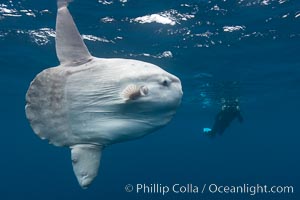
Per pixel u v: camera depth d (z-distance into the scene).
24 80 23.22
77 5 10.59
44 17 11.72
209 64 17.22
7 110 37.62
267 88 23.55
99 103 2.98
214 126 16.53
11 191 51.19
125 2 10.44
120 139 3.06
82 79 3.02
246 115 42.41
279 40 13.62
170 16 11.40
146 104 2.92
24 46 15.28
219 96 26.19
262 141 103.56
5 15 11.60
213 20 11.69
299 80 21.23
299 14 11.16
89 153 3.05
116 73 3.00
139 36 13.22
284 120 47.75
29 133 69.00
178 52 15.23
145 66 3.01
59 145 3.05
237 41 13.74
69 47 3.11
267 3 10.40
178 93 3.01
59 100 3.00
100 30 12.63
